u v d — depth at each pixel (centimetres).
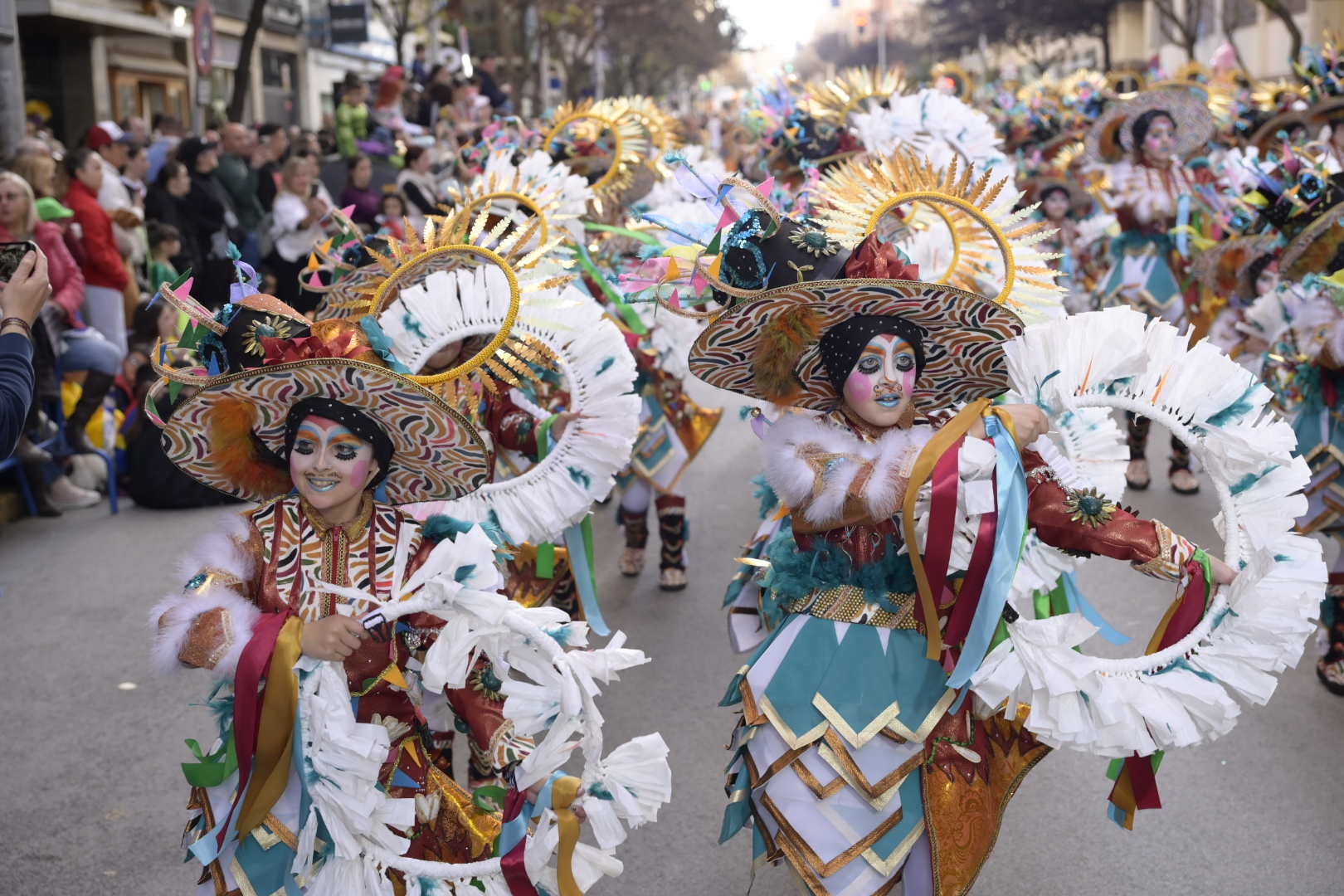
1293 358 506
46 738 474
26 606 629
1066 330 295
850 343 296
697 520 770
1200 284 830
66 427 802
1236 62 1433
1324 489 495
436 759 295
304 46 3069
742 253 314
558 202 483
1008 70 2581
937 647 288
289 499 279
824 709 289
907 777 288
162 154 1225
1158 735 279
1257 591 278
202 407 271
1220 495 290
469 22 3438
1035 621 281
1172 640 285
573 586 496
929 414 335
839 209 324
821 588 300
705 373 317
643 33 4312
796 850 286
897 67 754
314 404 267
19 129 1168
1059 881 369
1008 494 282
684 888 371
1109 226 912
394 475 293
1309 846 384
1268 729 467
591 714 260
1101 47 5072
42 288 317
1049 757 455
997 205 338
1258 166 545
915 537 284
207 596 260
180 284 283
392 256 385
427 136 1516
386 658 270
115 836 400
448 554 257
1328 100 929
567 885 255
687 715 489
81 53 2092
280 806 262
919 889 289
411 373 355
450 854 274
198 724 486
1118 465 334
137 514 812
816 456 294
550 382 462
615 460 380
